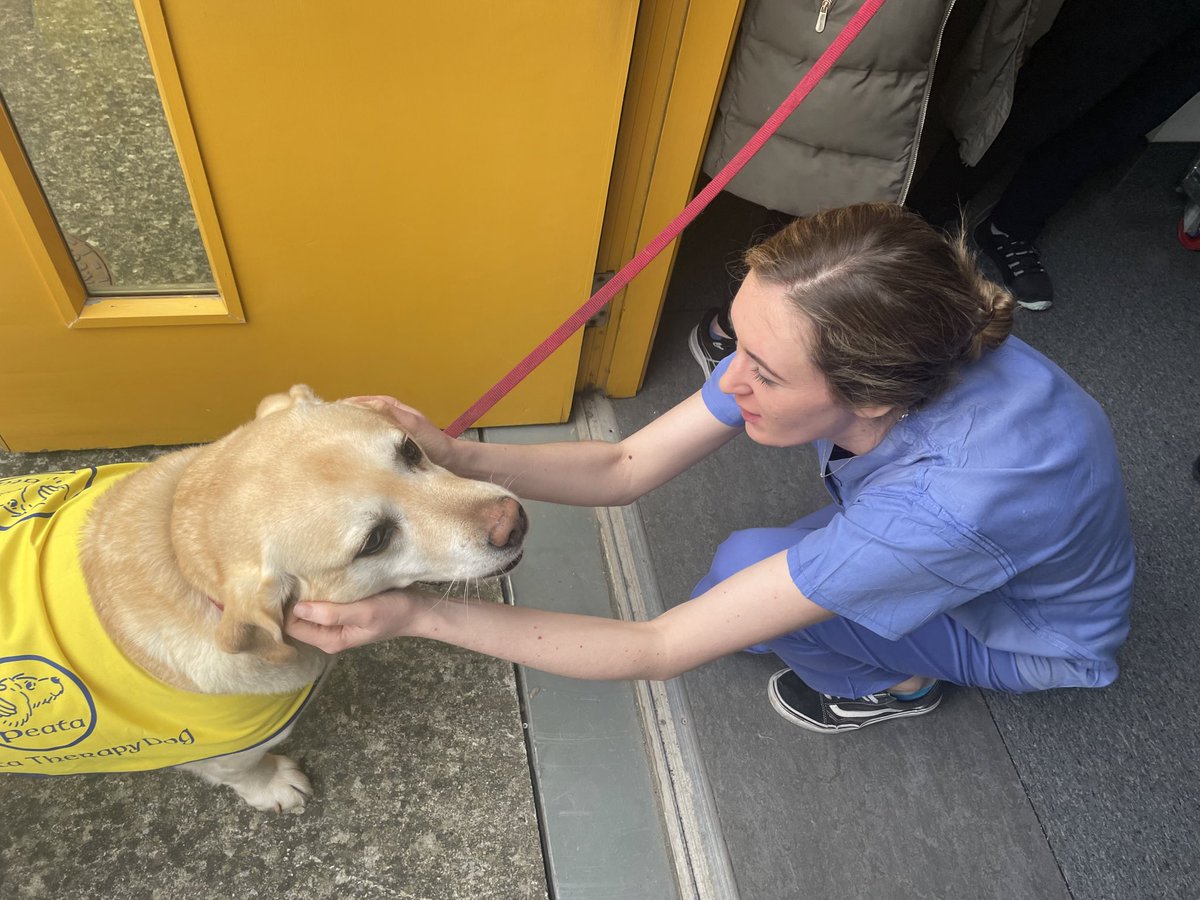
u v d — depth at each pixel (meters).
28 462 2.06
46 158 1.59
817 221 1.07
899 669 1.67
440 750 1.72
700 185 3.02
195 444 2.13
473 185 1.66
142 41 1.49
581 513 2.14
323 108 1.47
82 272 1.74
